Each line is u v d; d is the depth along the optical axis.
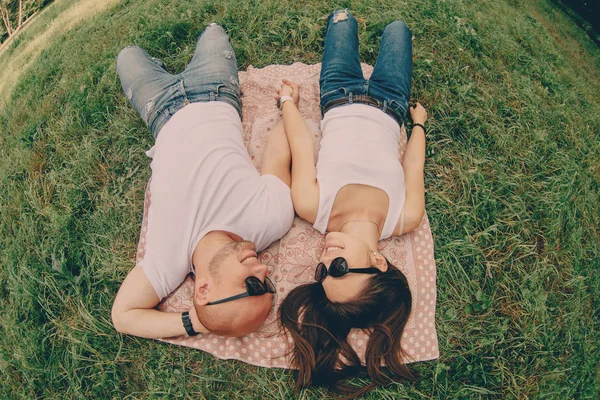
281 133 2.38
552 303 2.44
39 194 2.66
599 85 3.20
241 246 1.91
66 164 2.73
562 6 3.57
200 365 2.34
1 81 3.28
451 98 2.86
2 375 2.36
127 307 2.08
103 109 2.83
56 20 3.40
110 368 2.34
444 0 3.21
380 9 3.15
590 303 2.46
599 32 3.44
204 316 1.88
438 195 2.61
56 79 3.05
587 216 2.62
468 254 2.47
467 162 2.69
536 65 3.05
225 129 2.23
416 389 2.30
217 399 2.30
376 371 2.19
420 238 2.45
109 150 2.75
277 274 2.35
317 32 3.03
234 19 3.09
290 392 2.28
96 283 2.45
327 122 2.35
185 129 2.18
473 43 3.04
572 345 2.38
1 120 3.02
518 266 2.47
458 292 2.43
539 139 2.74
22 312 2.42
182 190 2.04
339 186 2.05
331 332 2.13
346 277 1.92
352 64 2.45
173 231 2.04
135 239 2.54
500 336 2.35
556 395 2.29
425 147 2.66
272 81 2.82
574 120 2.89
